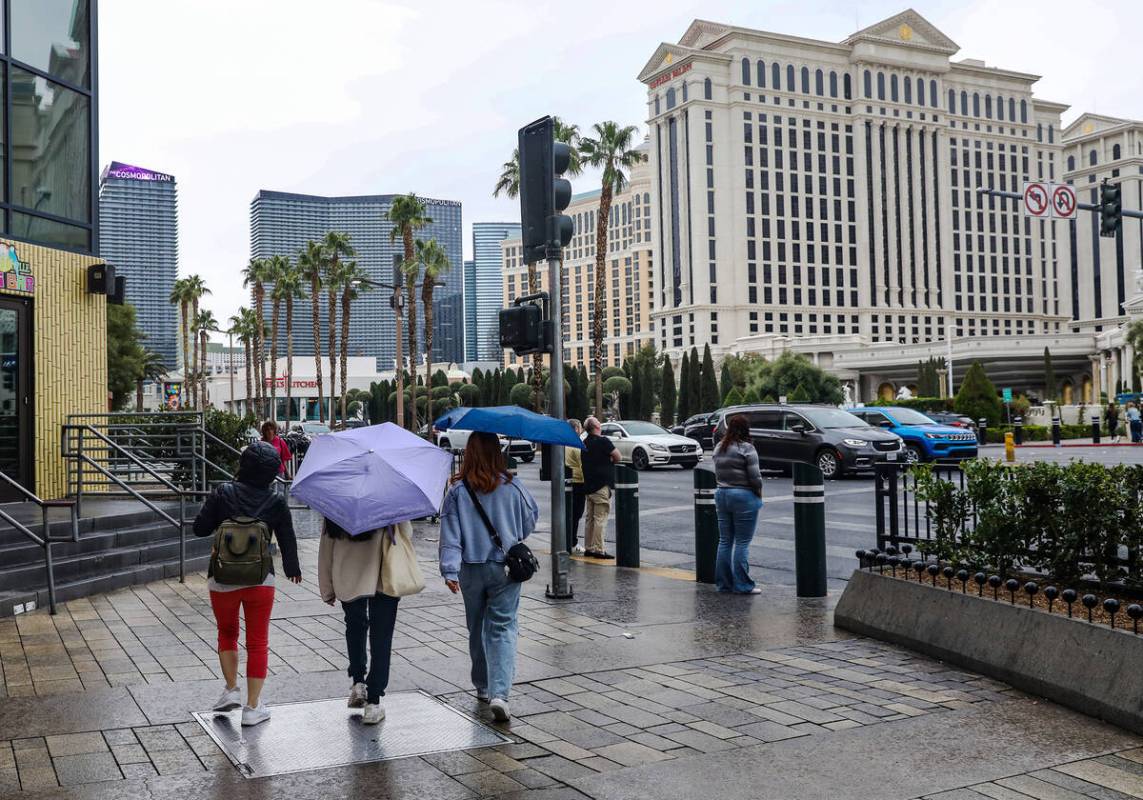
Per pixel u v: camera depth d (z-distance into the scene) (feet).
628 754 15.39
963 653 20.65
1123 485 20.57
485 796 13.62
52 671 20.77
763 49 476.13
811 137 487.20
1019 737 16.10
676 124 485.15
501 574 17.28
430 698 18.67
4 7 41.83
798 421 74.18
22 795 13.55
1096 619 18.97
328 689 19.38
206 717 17.37
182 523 33.01
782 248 480.64
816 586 29.22
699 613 26.96
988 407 147.13
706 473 32.40
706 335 469.16
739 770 14.61
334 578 17.11
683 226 481.05
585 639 23.76
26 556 30.19
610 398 237.04
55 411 43.98
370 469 16.43
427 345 186.60
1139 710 16.21
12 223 42.14
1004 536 21.93
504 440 111.24
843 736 16.19
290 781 14.19
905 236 501.56
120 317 192.54
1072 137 575.79
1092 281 561.43
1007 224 529.86
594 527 39.63
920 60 498.69
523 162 29.73
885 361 321.32
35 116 43.65
